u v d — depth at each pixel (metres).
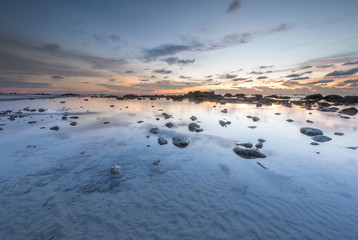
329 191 5.82
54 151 8.91
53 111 22.50
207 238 3.92
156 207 4.96
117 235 3.95
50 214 4.54
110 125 14.96
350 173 7.06
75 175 6.66
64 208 4.80
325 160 8.38
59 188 5.77
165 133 12.77
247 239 3.90
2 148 9.12
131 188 5.92
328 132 13.49
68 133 12.25
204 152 9.30
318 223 4.38
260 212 4.79
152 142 10.70
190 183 6.29
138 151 9.24
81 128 13.75
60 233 3.94
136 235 3.96
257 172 7.15
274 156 8.85
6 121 15.68
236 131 13.57
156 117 19.38
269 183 6.32
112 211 4.75
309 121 17.09
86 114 20.72
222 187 6.04
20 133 11.95
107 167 7.41
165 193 5.66
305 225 4.32
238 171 7.23
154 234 4.01
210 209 4.91
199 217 4.58
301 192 5.76
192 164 7.86
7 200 5.03
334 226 4.28
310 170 7.35
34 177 6.38
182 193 5.67
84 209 4.80
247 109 28.16
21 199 5.11
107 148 9.54
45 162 7.65
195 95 61.03
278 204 5.14
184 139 10.65
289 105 35.25
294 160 8.38
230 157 8.67
